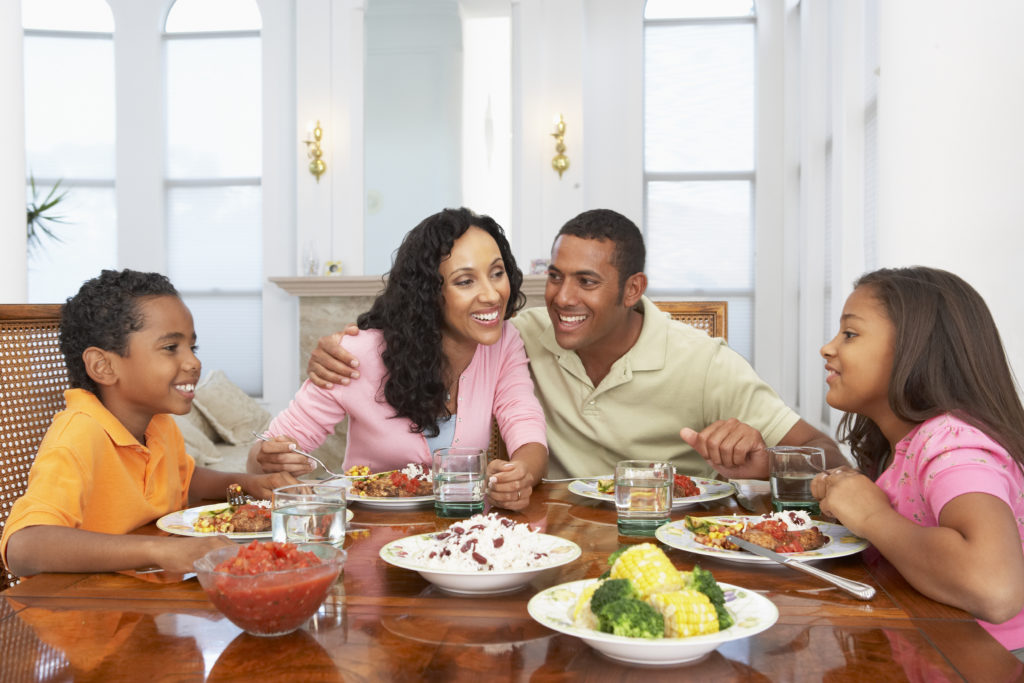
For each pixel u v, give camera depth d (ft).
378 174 19.65
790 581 3.18
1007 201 7.40
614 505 4.55
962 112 7.82
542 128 19.20
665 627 2.41
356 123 19.62
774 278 19.39
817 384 15.90
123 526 4.29
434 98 19.45
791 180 18.66
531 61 19.07
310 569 2.57
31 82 20.56
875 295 3.84
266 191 20.44
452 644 2.55
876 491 3.43
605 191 19.81
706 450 4.74
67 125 20.67
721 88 19.58
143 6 20.47
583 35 19.17
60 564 3.31
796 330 18.58
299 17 19.69
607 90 19.77
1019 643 3.37
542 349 6.24
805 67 16.39
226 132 20.72
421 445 5.47
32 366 5.18
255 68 20.62
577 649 2.51
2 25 8.82
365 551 3.60
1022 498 3.38
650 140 19.80
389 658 2.45
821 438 5.56
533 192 19.17
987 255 7.52
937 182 8.05
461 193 19.38
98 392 4.47
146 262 20.72
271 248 20.49
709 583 2.54
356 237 19.71
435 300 5.19
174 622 2.76
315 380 5.41
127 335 4.29
